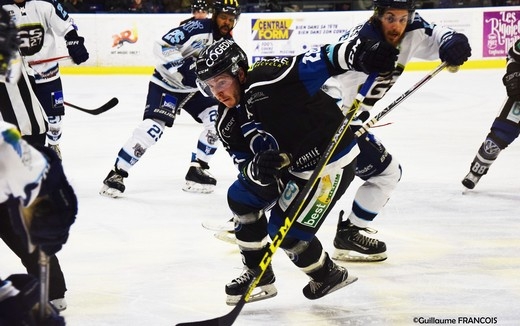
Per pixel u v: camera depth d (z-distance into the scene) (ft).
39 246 11.05
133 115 47.26
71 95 53.78
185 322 16.34
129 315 17.34
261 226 16.94
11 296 10.46
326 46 14.96
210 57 15.30
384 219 25.16
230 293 17.62
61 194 10.82
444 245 22.31
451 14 63.98
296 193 15.87
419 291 18.58
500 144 27.35
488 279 19.35
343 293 18.58
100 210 26.91
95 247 22.65
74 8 64.39
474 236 23.17
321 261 16.76
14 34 10.89
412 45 19.35
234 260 21.39
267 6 67.77
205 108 29.40
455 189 29.19
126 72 63.10
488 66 65.21
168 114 28.76
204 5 28.86
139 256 21.79
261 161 15.03
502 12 64.75
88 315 17.34
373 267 20.52
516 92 26.61
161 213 26.53
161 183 31.07
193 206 27.48
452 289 18.67
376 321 16.78
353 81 19.36
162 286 19.29
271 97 15.10
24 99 17.20
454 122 44.01
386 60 14.56
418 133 40.98
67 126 44.27
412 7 18.10
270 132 15.44
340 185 16.29
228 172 33.12
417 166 33.32
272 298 18.35
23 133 17.21
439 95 53.11
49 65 30.58
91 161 35.29
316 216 16.07
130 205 27.61
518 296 18.11
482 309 17.30
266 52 62.39
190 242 23.15
